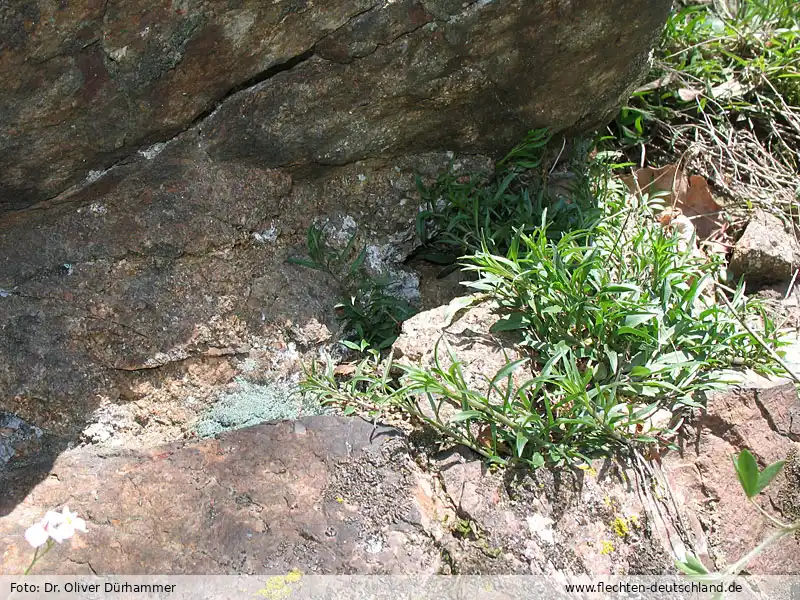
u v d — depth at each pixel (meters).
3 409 2.26
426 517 2.07
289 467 2.16
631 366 2.38
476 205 2.79
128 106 2.32
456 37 2.50
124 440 2.33
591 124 3.08
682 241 3.14
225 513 2.06
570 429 2.21
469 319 2.52
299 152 2.63
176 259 2.50
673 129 3.52
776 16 3.87
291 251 2.69
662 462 2.28
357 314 2.64
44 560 1.94
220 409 2.40
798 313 2.99
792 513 2.27
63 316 2.36
